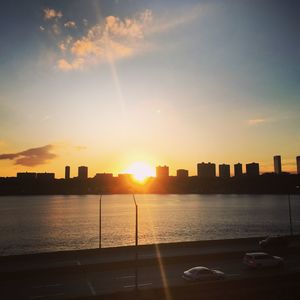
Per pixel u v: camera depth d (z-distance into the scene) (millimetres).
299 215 158125
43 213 174125
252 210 193750
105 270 32062
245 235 94188
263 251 39938
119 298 21469
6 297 24281
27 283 27719
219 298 22562
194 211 187125
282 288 24000
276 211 184500
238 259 37031
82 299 20875
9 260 34469
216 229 107125
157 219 139625
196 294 22391
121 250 39406
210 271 27750
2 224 121688
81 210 197625
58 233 97438
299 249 41812
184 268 32750
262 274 30203
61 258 36000
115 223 123688
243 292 23031
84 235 93125
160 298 21859
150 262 34125
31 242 82188
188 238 88562
